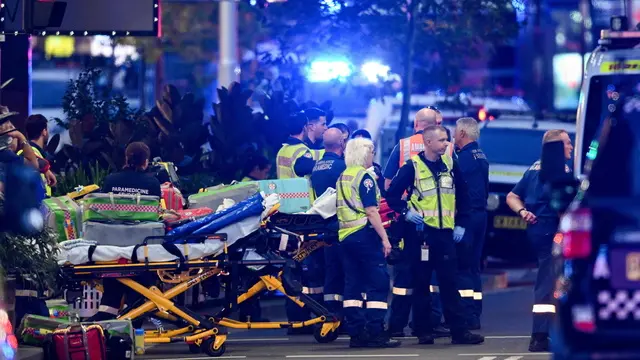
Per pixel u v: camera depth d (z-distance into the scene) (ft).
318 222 150.71
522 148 247.50
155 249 140.77
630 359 89.45
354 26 234.79
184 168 205.67
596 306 89.92
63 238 142.72
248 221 143.54
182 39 371.35
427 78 242.37
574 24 387.14
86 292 149.89
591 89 124.67
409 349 146.72
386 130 273.54
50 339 130.21
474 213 161.07
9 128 146.20
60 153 199.31
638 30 124.26
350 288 148.97
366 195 147.02
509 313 183.42
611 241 89.86
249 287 153.38
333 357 140.15
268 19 242.78
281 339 159.94
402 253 151.64
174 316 150.71
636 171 92.07
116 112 211.00
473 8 236.43
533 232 142.72
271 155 214.07
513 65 389.39
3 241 130.82
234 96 212.43
